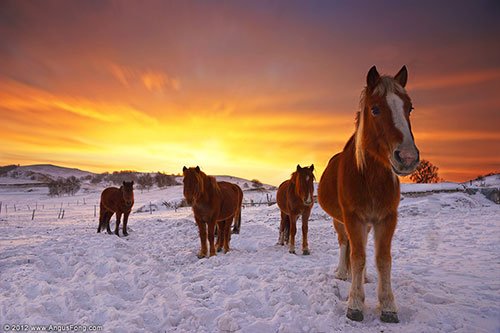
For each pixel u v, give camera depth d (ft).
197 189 24.29
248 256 24.66
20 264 20.53
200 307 13.12
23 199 197.26
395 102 10.43
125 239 38.06
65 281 17.67
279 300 13.52
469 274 18.42
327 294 13.62
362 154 11.78
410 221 47.06
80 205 148.87
